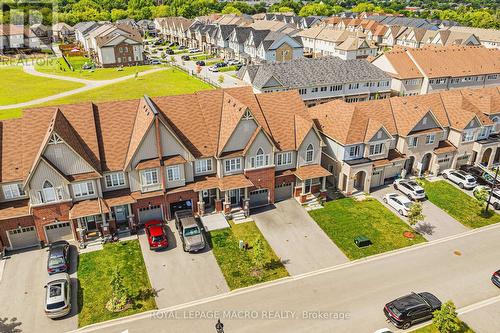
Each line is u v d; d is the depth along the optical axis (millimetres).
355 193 52625
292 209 48906
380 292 35812
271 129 49500
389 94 90812
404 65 88938
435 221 46844
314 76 84375
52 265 37281
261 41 123375
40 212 40375
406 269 38875
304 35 160375
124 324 32312
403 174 55219
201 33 159250
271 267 38938
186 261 39562
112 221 42656
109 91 98562
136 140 43625
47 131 42188
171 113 46688
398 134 55281
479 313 33594
